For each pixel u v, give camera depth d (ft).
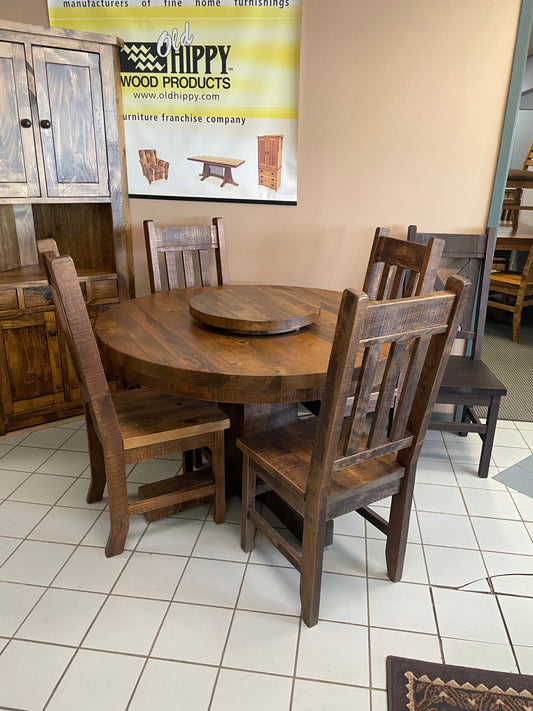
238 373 5.05
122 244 9.08
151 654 4.97
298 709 4.50
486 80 8.07
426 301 4.35
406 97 8.33
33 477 7.75
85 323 5.13
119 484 5.91
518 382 11.85
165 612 5.44
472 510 7.27
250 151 8.95
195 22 8.44
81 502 7.20
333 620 5.41
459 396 7.68
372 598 5.72
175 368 5.21
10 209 9.29
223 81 8.66
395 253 7.50
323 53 8.30
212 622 5.34
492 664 4.96
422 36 8.02
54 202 8.34
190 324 6.56
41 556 6.18
